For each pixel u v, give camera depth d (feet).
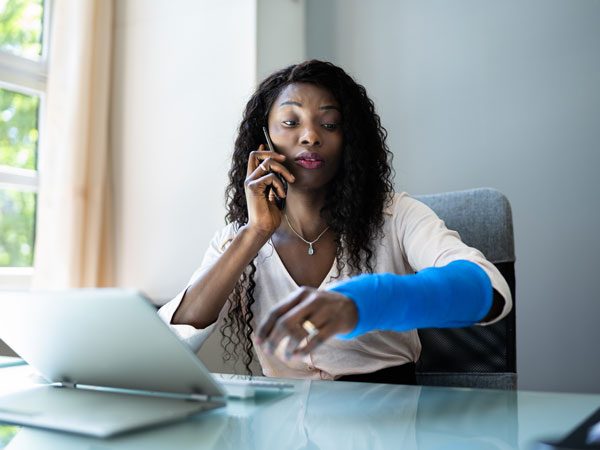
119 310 1.83
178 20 7.82
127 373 2.12
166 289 7.68
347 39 8.05
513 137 6.96
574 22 6.72
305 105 3.79
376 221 3.87
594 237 6.45
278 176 3.71
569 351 6.49
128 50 8.25
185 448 1.54
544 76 6.84
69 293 1.91
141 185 7.99
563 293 6.57
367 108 4.04
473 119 7.20
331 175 3.84
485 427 1.70
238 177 4.34
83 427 1.68
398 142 7.64
